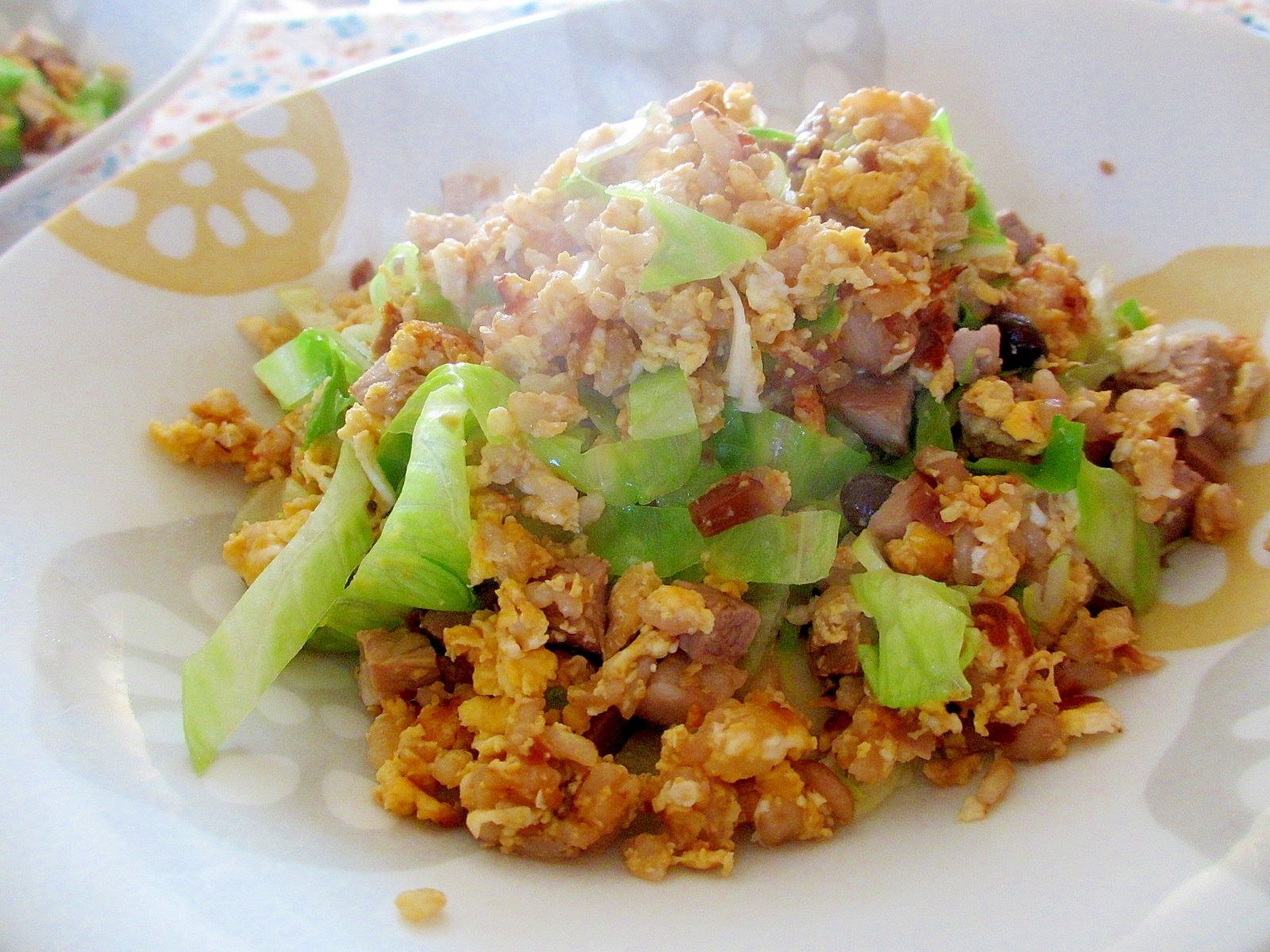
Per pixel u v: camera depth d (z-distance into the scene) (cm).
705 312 20
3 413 21
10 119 31
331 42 36
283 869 16
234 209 25
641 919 17
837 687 21
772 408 21
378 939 15
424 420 20
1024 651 20
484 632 20
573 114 28
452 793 19
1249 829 15
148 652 19
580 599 20
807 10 27
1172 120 24
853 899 17
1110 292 24
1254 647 19
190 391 23
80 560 20
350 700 21
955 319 22
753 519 20
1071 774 18
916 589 20
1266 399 22
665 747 19
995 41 26
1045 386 22
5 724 16
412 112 27
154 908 15
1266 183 23
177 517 22
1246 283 23
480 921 16
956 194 22
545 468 20
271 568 20
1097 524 21
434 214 27
